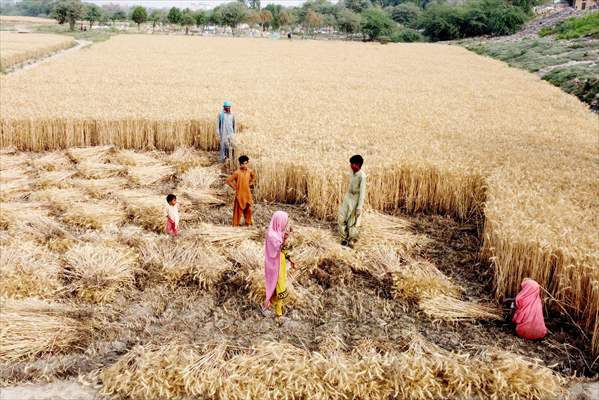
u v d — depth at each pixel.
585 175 9.94
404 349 5.79
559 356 5.82
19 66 36.75
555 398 5.06
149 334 5.97
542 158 11.41
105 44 53.09
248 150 11.65
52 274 6.87
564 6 87.75
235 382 4.97
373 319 6.50
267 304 6.49
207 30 111.69
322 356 5.25
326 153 11.15
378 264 7.62
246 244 7.94
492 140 13.64
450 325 6.36
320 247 7.96
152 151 14.08
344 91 24.28
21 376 5.14
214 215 9.96
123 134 14.18
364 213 9.34
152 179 11.42
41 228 8.21
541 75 33.94
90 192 10.34
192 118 14.48
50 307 6.06
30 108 14.73
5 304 5.95
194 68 32.16
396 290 7.02
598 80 25.14
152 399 4.89
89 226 8.76
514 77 31.67
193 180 11.23
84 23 123.00
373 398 4.93
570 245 6.43
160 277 7.16
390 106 19.53
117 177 11.45
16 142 13.78
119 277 6.91
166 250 7.61
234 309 6.58
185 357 5.21
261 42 70.31
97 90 20.33
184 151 13.51
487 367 5.25
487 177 9.80
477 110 19.61
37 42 52.84
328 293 7.06
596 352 5.80
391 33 95.56
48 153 13.60
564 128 15.91
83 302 6.53
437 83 28.38
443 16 88.75
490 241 7.71
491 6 82.69
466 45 69.12
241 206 9.08
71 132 13.86
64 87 20.67
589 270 6.16
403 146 11.81
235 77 28.14
